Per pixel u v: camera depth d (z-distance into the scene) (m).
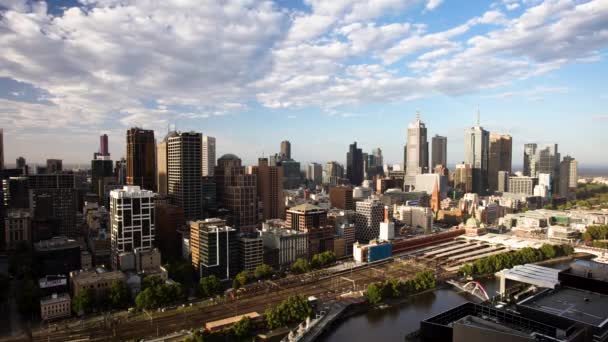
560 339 186.75
